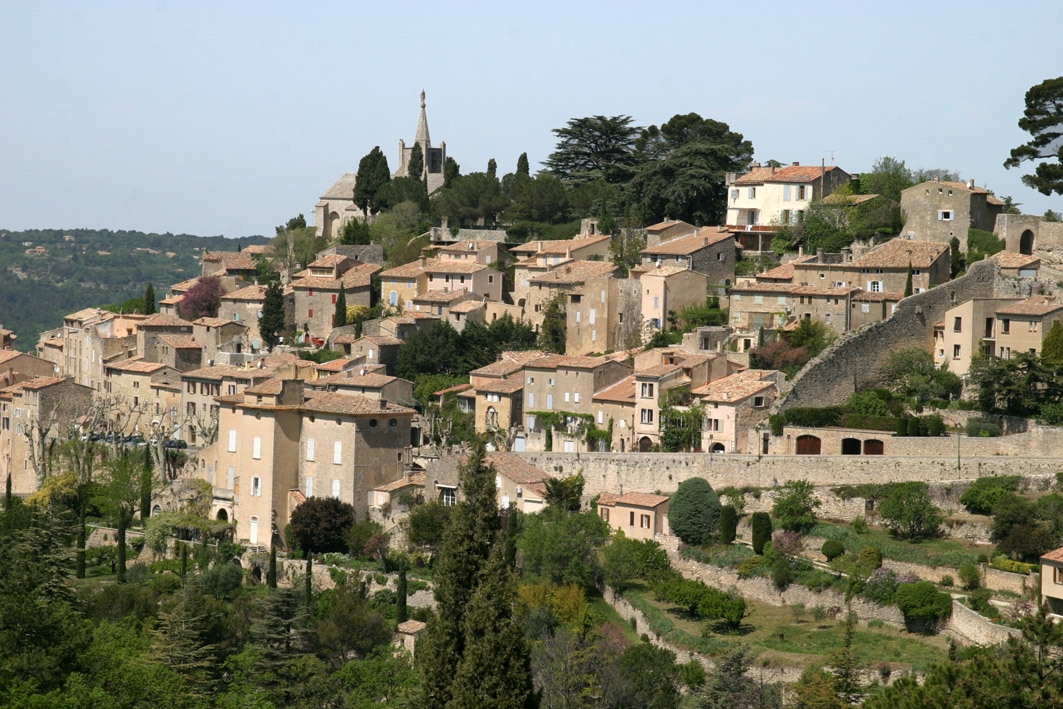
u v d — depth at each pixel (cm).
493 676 12769
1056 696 10562
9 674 14812
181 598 19425
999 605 17950
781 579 19400
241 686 17425
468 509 13550
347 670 17675
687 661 17888
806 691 15888
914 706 11181
